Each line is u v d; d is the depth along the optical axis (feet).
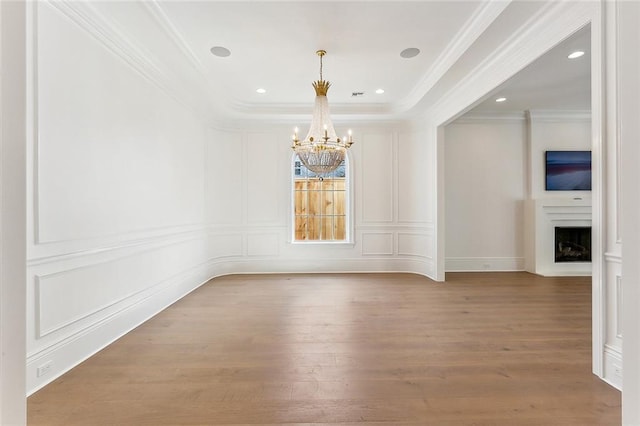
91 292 8.70
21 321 2.32
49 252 7.36
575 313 11.77
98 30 8.87
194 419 5.85
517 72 10.28
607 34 6.97
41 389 6.87
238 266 19.17
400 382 7.08
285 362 8.00
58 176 7.62
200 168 16.48
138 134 10.95
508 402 6.34
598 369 7.25
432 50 11.80
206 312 12.07
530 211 19.17
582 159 19.19
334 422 5.76
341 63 12.85
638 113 2.07
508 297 13.92
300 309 12.35
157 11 9.14
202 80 13.74
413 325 10.57
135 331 10.17
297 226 20.11
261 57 12.30
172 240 13.47
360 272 19.48
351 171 19.49
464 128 19.63
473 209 19.69
